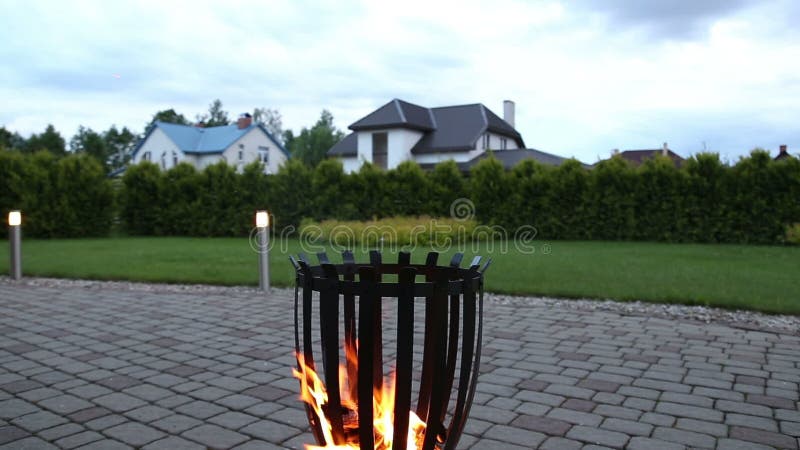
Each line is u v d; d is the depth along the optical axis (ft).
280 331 17.21
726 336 16.26
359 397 6.00
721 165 45.98
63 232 54.08
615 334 16.62
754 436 9.49
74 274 27.81
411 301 5.89
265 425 10.07
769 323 17.66
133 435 9.59
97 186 55.83
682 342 15.65
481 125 88.48
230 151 116.47
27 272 28.66
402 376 5.97
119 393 11.73
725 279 24.27
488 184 52.80
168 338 16.35
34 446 9.12
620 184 48.96
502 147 96.68
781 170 44.06
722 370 13.16
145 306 21.03
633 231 48.65
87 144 142.31
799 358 14.07
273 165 128.16
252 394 11.70
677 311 19.44
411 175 54.03
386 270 7.55
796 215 43.68
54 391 11.83
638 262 30.91
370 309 5.91
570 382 12.39
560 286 23.12
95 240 50.65
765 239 44.68
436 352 6.11
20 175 52.31
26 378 12.70
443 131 90.68
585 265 29.58
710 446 9.11
